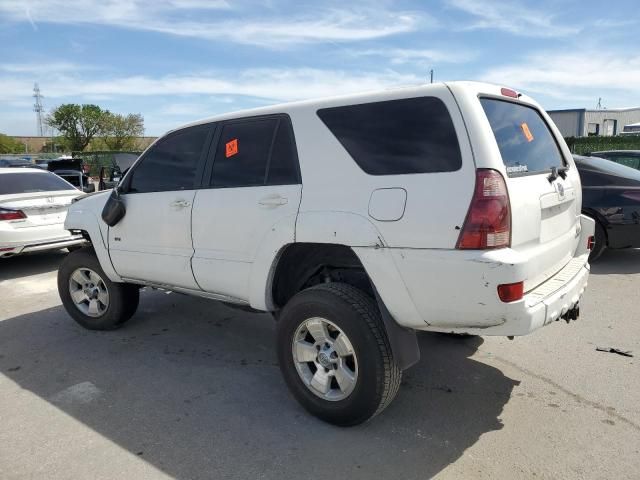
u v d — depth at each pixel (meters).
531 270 2.87
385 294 2.98
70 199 7.92
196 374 4.09
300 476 2.80
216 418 3.41
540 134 3.62
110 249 4.59
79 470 2.89
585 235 3.97
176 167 4.14
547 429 3.21
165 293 6.34
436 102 2.89
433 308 2.85
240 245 3.62
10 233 7.21
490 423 3.29
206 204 3.81
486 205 2.67
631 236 6.79
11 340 4.93
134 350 4.61
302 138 3.36
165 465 2.92
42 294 6.59
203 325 5.22
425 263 2.81
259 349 4.61
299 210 3.29
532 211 2.95
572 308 3.34
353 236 3.02
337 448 3.05
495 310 2.68
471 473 2.79
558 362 4.14
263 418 3.40
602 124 34.03
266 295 3.53
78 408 3.58
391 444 3.08
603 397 3.59
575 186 3.79
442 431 3.21
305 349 3.35
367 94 3.18
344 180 3.13
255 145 3.63
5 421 3.43
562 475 2.77
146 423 3.37
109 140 59.69
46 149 80.50
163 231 4.12
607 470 2.80
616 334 4.69
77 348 4.68
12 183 7.97
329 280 3.61
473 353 4.35
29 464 2.95
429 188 2.81
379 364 3.00
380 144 3.04
